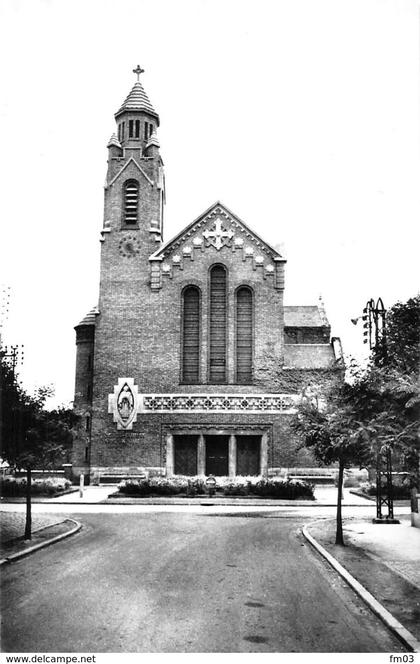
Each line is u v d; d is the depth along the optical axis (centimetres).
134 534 2459
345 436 2092
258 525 2809
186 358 5072
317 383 2497
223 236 5172
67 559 1897
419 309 1961
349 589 1545
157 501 3953
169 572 1708
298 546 2212
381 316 2355
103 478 4922
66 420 2512
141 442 4950
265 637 1143
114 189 5309
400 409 1680
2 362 2372
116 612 1288
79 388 5434
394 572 1711
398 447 1667
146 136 5534
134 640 1112
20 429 2341
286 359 5241
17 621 1221
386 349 2002
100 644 1089
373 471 4822
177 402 4975
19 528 2488
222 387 4975
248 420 4919
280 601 1405
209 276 5131
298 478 4853
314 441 2311
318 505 3862
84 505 3788
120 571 1716
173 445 4981
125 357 5059
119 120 5566
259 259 5122
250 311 5103
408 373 1723
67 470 5194
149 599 1401
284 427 4900
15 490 4256
